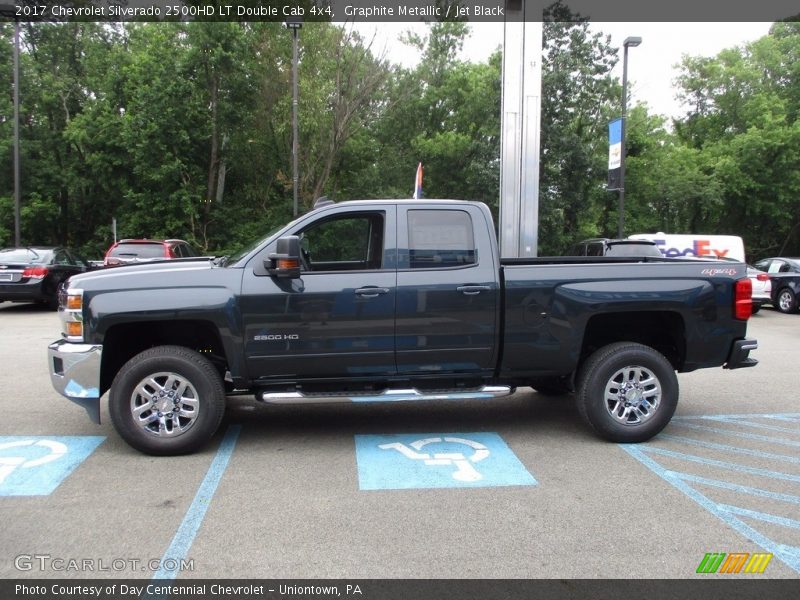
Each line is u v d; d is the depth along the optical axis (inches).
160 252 609.6
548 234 1127.0
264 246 199.6
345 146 1040.2
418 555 133.0
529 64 392.2
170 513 153.9
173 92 916.0
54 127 1083.9
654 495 166.1
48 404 256.5
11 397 267.9
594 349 225.1
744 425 233.5
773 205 1210.6
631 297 205.8
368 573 125.6
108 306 189.9
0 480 175.8
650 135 1222.9
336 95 972.6
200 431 194.2
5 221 1027.9
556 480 176.9
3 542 138.9
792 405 264.1
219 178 1077.8
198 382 193.8
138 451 199.3
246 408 260.4
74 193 1090.1
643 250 544.1
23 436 215.2
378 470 184.9
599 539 140.5
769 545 138.1
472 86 1130.0
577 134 1128.8
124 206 1023.0
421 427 231.1
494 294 202.2
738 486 172.7
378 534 142.6
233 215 1041.5
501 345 205.0
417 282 199.8
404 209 205.2
